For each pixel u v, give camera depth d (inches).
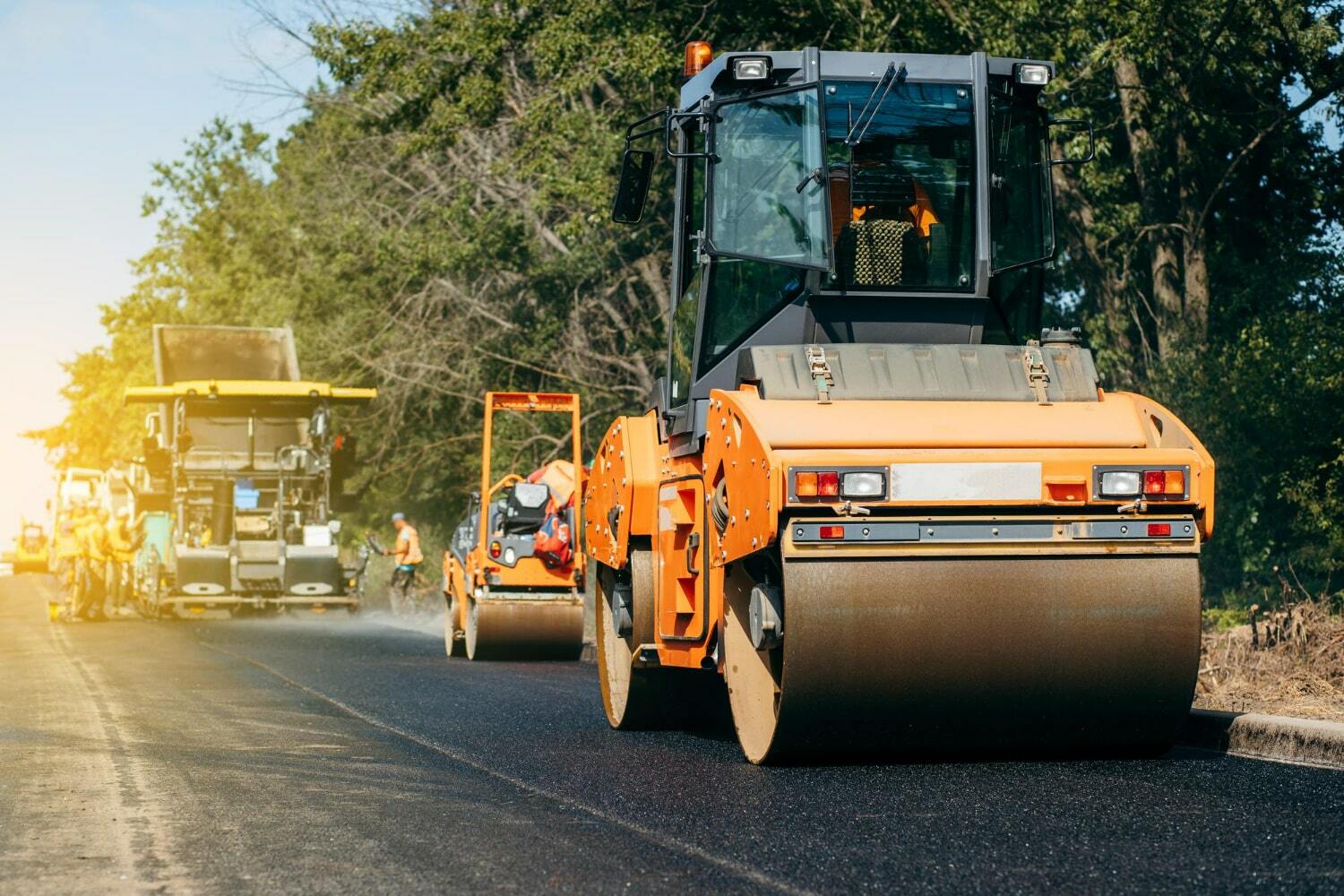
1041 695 392.8
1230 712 450.9
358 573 1451.8
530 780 410.9
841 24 1111.0
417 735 522.6
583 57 1182.9
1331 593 882.1
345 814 361.4
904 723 394.6
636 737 517.0
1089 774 390.3
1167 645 391.9
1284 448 928.3
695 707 527.8
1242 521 917.2
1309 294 1097.4
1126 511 394.6
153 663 870.4
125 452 3112.7
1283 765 403.5
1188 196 1194.0
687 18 1186.6
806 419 398.6
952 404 410.3
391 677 765.9
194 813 365.1
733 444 411.8
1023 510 393.7
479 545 882.1
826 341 457.7
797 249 455.8
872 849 303.9
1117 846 300.0
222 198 2775.6
